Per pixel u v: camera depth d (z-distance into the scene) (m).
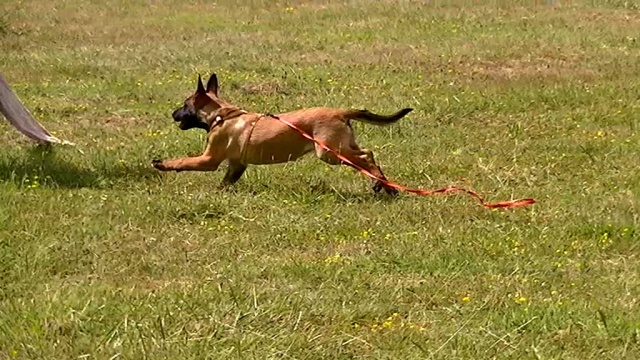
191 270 9.64
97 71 21.06
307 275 9.48
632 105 17.77
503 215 11.44
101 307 8.55
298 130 12.01
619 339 8.02
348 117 12.05
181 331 8.08
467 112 17.33
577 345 7.94
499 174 13.33
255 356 7.72
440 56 22.53
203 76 20.55
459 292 9.11
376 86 19.55
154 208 11.46
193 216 11.35
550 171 13.52
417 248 10.23
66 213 11.30
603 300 8.87
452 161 14.00
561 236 10.68
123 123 16.66
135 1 30.92
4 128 16.06
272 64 21.64
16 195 11.88
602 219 11.23
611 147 14.78
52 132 15.81
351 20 27.22
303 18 27.58
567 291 9.14
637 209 11.66
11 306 8.53
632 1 29.55
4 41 24.31
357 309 8.62
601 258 10.08
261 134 12.12
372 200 12.01
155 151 14.45
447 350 7.84
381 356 7.75
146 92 18.84
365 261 9.88
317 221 11.12
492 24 26.23
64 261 9.77
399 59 22.23
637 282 9.35
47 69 21.16
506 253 10.16
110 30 26.16
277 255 10.17
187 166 12.42
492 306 8.73
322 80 20.03
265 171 13.12
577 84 19.59
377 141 15.23
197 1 30.83
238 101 18.33
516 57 22.45
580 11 28.23
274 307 8.59
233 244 10.39
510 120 16.77
